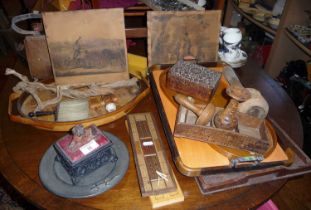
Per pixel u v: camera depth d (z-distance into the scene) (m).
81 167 0.64
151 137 0.77
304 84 1.45
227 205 0.65
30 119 0.77
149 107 0.93
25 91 0.89
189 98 0.79
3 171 0.71
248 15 1.73
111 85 0.94
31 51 0.93
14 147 0.78
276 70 1.67
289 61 1.63
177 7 1.10
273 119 0.87
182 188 0.68
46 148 0.78
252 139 0.66
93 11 0.88
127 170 0.71
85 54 0.92
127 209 0.63
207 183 0.65
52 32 0.87
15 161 0.74
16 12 2.20
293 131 0.87
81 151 0.64
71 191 0.64
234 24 2.05
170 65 0.99
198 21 0.99
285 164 0.69
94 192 0.64
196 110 0.69
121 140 0.79
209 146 0.71
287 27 1.49
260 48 1.80
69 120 0.81
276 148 0.72
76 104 0.87
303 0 1.40
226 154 0.68
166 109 0.82
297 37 1.41
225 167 0.66
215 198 0.66
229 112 0.69
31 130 0.83
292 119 0.92
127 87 0.96
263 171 0.68
